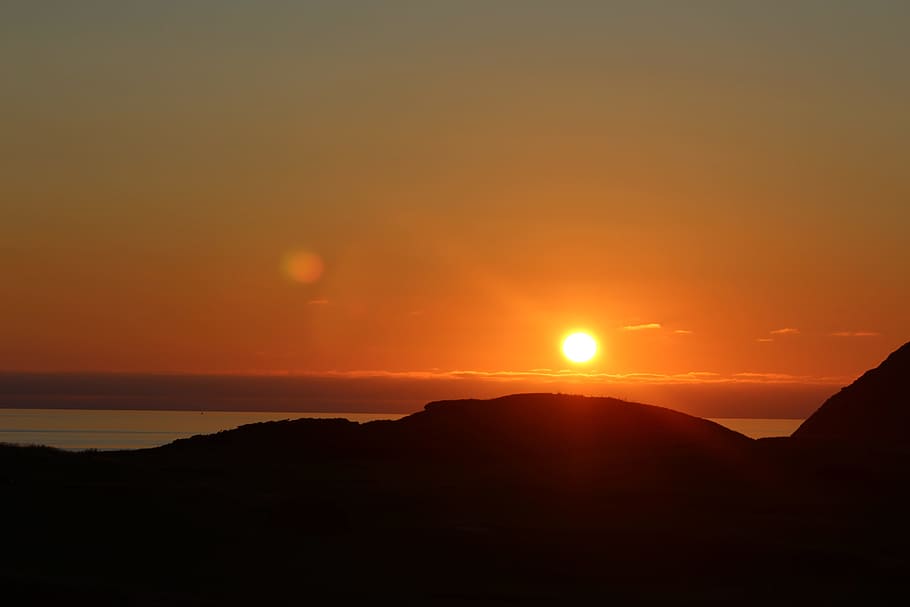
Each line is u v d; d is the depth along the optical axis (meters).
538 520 59.06
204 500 56.59
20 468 60.41
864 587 49.12
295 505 55.59
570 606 43.22
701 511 65.44
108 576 43.84
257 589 43.28
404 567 48.31
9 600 37.22
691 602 44.75
